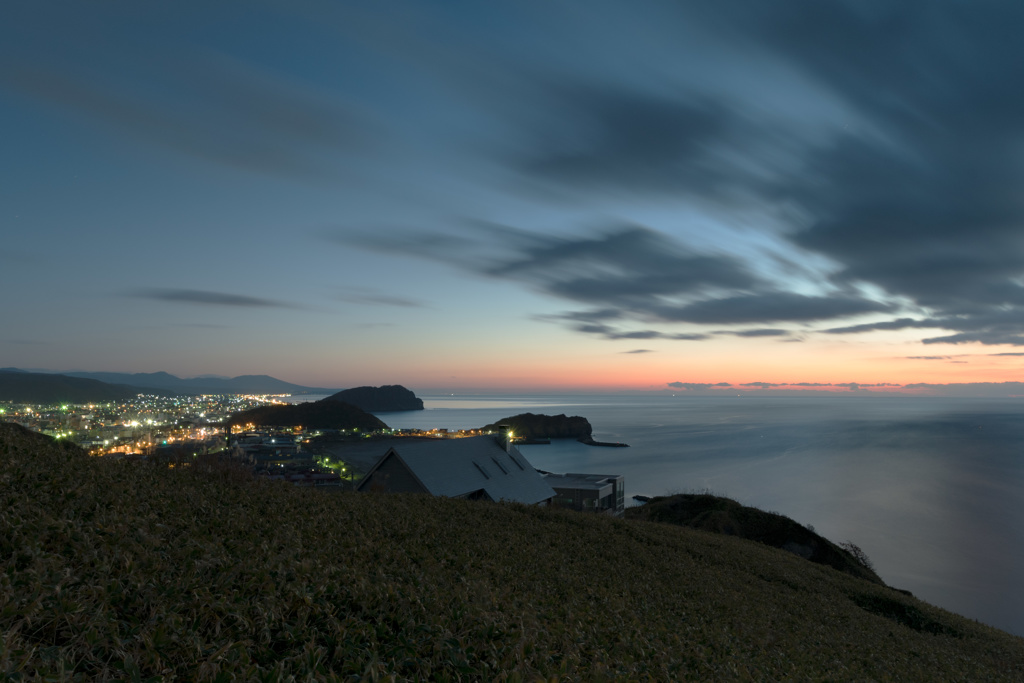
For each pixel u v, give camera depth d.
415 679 5.16
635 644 8.27
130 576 5.45
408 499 19.23
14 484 7.57
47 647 3.98
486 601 8.14
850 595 25.52
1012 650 22.22
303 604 6.08
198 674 4.18
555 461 195.88
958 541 99.56
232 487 12.59
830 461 196.25
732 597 16.70
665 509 55.38
